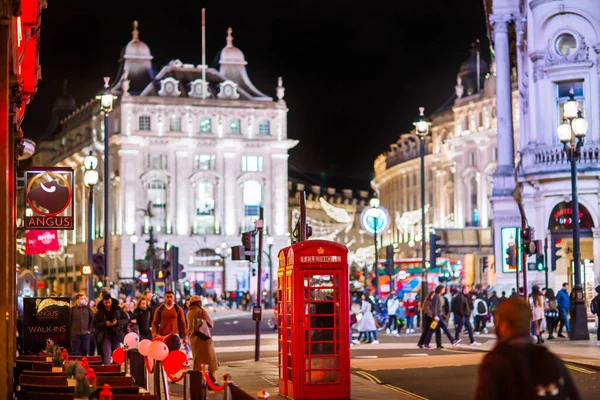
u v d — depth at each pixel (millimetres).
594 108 44031
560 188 43750
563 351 28828
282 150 122625
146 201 117250
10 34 16125
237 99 121562
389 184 141000
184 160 118938
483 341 37406
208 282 119000
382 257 116750
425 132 44000
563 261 46219
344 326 18688
